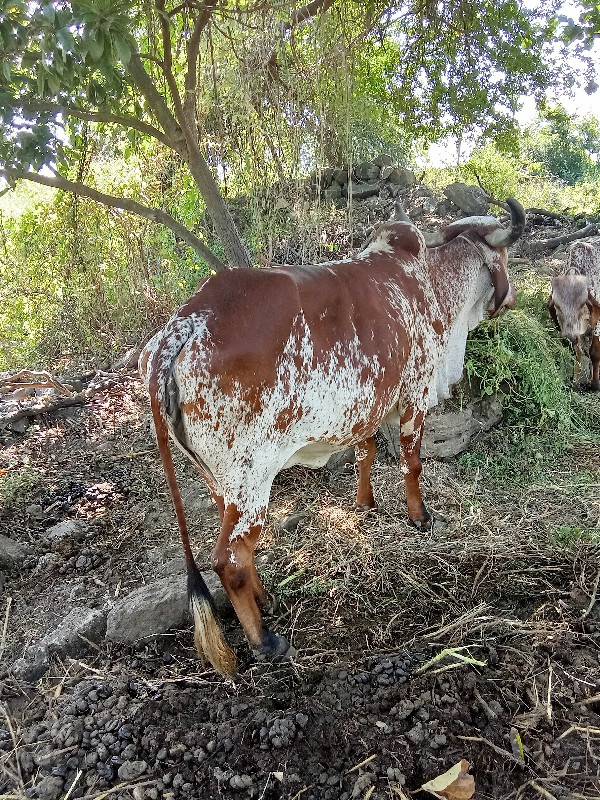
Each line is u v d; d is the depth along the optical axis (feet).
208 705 9.03
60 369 20.03
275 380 8.91
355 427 10.44
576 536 12.24
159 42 16.98
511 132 21.54
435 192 31.27
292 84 14.65
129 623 10.28
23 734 8.71
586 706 8.93
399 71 22.41
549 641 9.96
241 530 9.13
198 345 8.48
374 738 8.32
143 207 14.97
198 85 14.58
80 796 7.79
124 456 15.57
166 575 11.73
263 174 16.67
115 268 21.59
